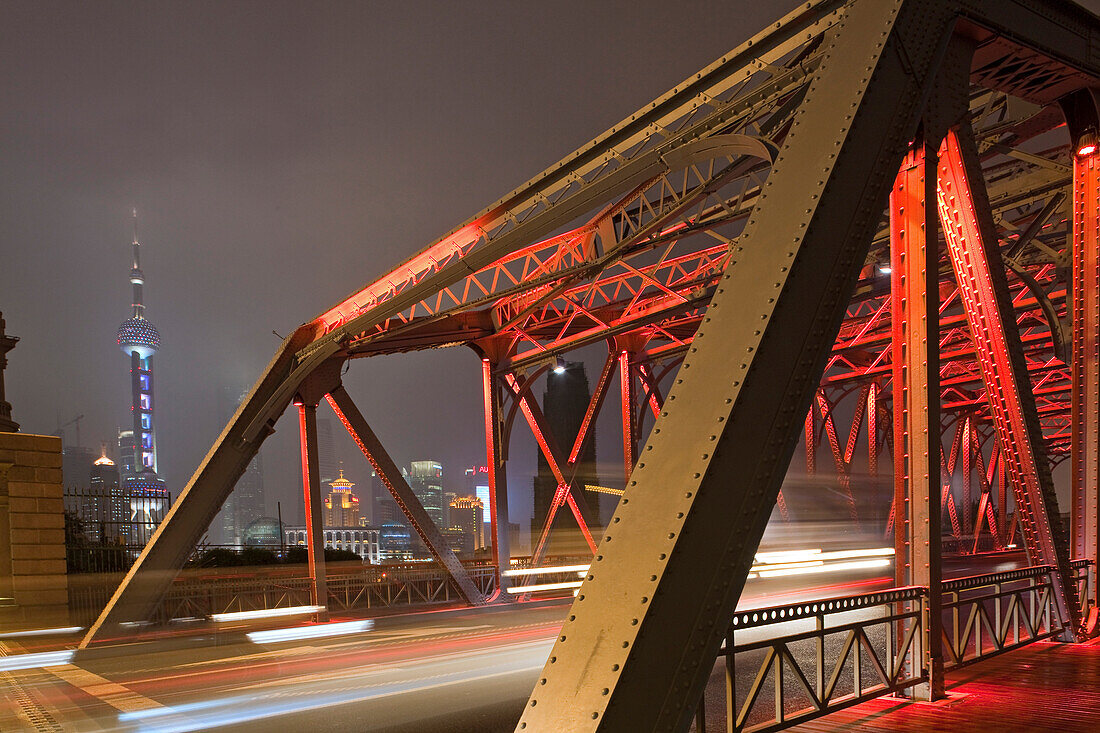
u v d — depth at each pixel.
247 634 18.75
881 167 6.08
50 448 20.67
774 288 5.39
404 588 24.53
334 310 20.12
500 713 9.34
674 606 4.59
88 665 15.67
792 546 34.72
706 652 4.71
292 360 20.80
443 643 16.22
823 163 5.79
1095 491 10.08
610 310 23.36
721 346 5.45
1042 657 8.77
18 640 19.06
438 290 16.72
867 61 6.17
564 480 26.34
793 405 5.35
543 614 21.59
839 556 33.53
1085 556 10.17
